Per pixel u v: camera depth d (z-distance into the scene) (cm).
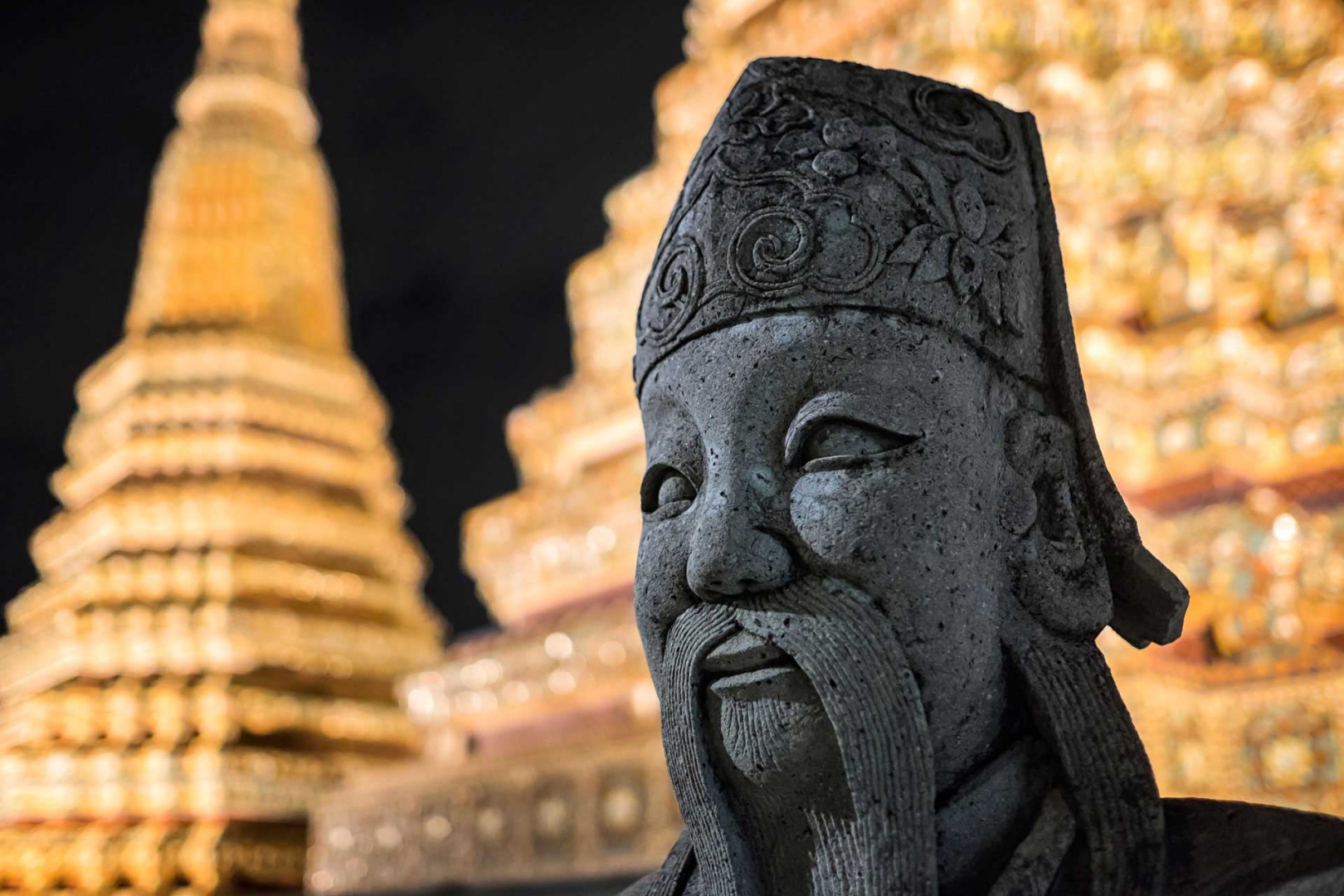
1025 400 361
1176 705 865
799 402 337
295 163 2072
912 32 1156
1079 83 1078
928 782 312
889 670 315
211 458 1852
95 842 1470
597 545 1338
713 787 337
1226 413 934
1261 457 924
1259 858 309
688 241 363
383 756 1684
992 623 332
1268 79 1018
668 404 362
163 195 2058
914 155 356
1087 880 314
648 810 1081
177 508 1753
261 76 2103
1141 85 1050
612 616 1230
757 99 372
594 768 1128
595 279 1496
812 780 321
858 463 327
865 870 311
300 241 2034
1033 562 343
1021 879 307
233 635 1641
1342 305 938
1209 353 952
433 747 1385
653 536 356
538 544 1398
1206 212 1009
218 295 1972
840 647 315
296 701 1623
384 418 2069
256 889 1499
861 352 336
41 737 1598
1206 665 900
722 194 358
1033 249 372
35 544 1936
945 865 319
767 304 343
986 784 324
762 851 337
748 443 337
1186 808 333
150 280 2025
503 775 1199
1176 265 1012
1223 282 992
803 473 331
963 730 327
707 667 336
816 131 358
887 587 321
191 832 1487
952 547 327
